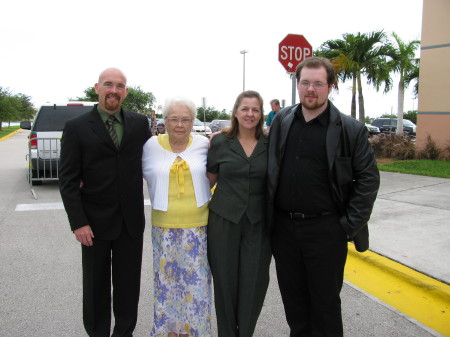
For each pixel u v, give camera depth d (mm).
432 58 12117
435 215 5883
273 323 3270
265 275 2775
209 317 2816
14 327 3129
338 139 2400
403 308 3439
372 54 15000
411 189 7867
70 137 2543
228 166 2654
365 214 2418
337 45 15281
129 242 2768
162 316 2779
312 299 2623
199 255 2756
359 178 2443
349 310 3418
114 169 2625
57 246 5078
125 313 2895
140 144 2734
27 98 60938
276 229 2699
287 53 7457
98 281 2752
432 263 4121
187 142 2809
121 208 2682
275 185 2572
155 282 2828
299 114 2527
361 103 15383
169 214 2713
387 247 4598
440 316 3287
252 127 2654
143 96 42781
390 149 13523
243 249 2717
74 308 3451
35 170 9188
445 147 12039
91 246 2680
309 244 2529
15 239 5359
